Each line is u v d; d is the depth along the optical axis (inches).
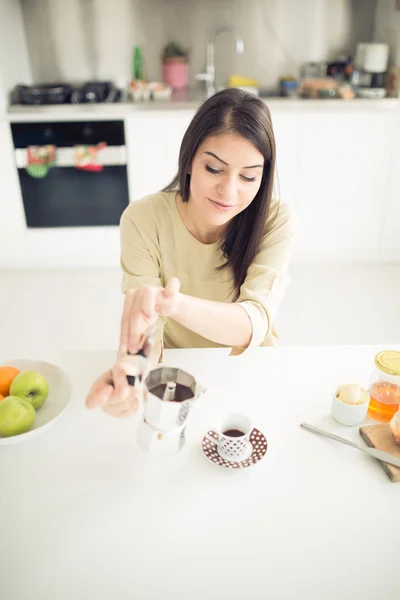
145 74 141.2
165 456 36.5
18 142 120.0
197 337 54.1
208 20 135.9
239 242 48.8
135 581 28.7
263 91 140.7
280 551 30.3
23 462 36.2
